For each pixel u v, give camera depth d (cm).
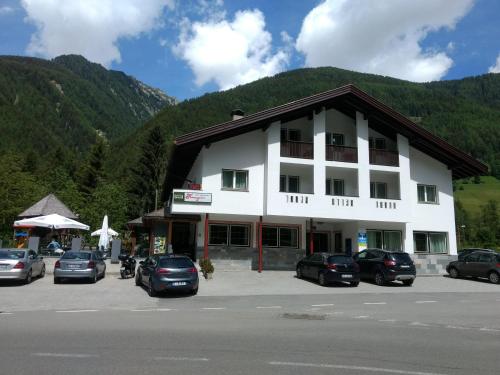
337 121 2756
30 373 597
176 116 11069
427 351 759
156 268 1569
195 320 1048
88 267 1841
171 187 3606
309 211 2423
